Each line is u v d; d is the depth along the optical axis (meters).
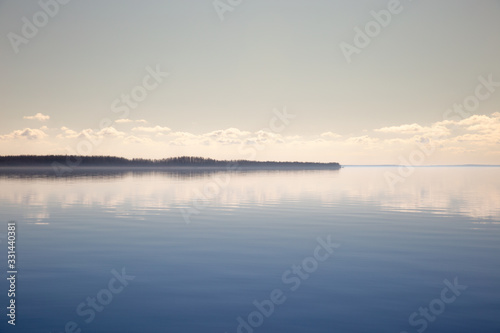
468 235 14.66
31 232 15.24
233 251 12.16
